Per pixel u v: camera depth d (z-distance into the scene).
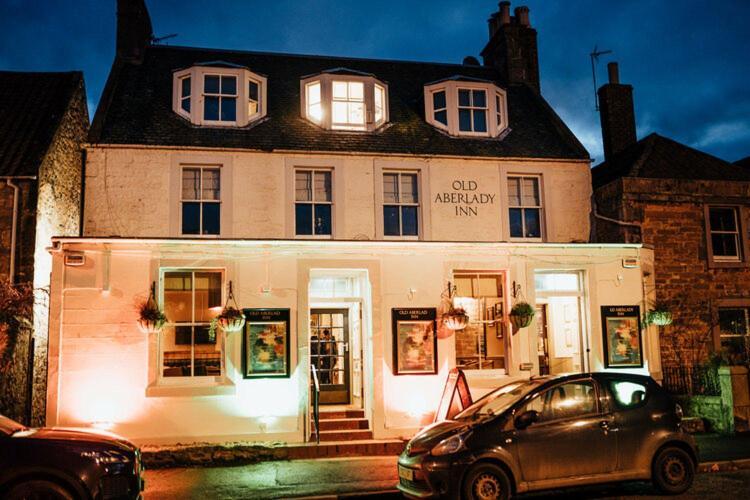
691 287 15.27
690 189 15.55
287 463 11.12
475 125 16.08
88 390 11.60
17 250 12.95
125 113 14.77
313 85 15.68
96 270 11.91
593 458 8.40
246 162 14.23
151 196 13.80
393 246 13.01
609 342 13.70
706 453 10.88
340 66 17.55
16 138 14.14
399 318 12.86
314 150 14.45
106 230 13.52
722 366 13.08
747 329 15.70
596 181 17.36
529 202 15.49
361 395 13.45
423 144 15.29
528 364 13.30
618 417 8.63
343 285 13.99
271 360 12.26
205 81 14.93
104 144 13.73
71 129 15.77
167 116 14.84
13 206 13.04
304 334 12.48
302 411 12.26
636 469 8.55
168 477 10.09
